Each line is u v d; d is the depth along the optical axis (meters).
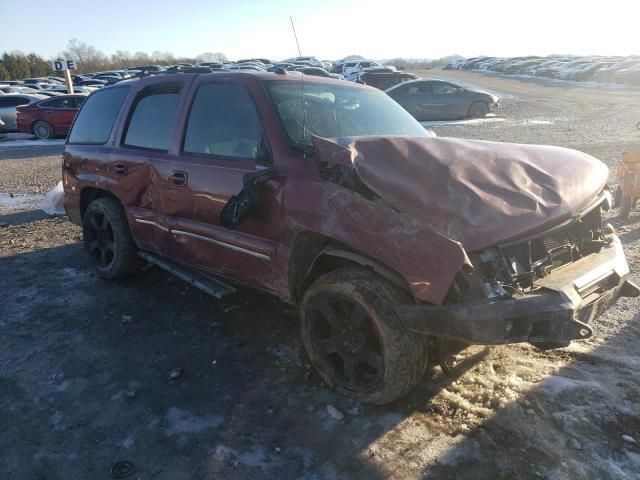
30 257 5.94
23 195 9.81
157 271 5.32
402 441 2.74
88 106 5.36
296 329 4.02
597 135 14.02
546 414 2.87
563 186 2.97
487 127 16.98
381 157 2.86
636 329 3.77
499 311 2.48
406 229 2.62
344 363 3.09
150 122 4.43
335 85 4.22
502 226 2.62
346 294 2.91
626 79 33.94
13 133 21.30
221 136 3.73
